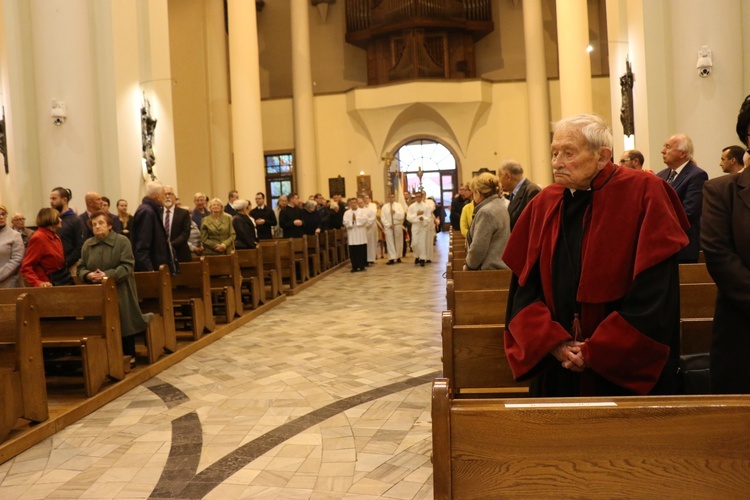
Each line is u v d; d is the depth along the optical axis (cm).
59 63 919
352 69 2445
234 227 969
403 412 424
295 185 2239
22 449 381
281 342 664
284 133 2250
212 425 415
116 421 432
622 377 204
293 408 443
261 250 888
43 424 404
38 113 926
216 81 2098
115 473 344
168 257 654
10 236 571
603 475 147
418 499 300
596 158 217
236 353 620
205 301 680
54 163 923
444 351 286
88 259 530
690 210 452
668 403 148
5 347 428
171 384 520
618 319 202
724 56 752
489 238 446
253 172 1677
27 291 495
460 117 2219
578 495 147
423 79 2156
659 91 834
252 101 1678
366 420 412
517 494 149
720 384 224
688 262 454
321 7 2428
